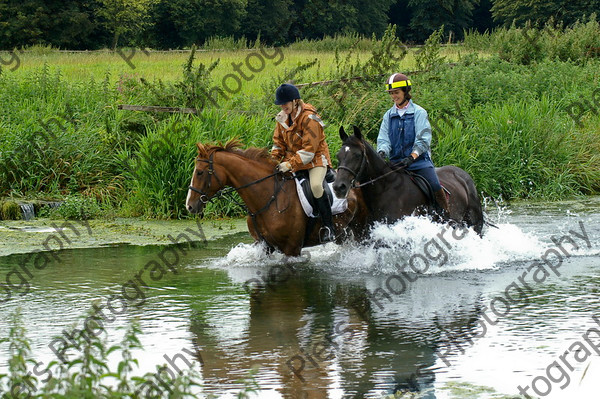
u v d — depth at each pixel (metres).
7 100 18.44
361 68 21.28
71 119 16.81
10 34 48.78
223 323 7.29
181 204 14.08
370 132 17.97
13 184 14.93
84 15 50.31
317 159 9.52
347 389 5.59
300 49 34.06
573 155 18.41
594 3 50.38
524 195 17.36
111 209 14.26
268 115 16.64
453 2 49.91
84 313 7.64
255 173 9.53
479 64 24.66
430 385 5.68
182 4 51.97
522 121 18.03
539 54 27.66
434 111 18.84
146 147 14.36
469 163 17.00
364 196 9.30
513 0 53.81
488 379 5.81
